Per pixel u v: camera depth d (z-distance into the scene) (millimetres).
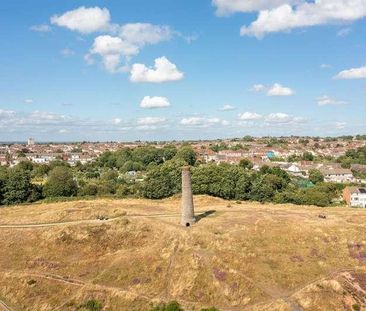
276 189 133500
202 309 50562
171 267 61906
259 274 58531
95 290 58438
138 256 65812
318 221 78062
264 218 80062
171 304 52500
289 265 60969
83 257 68750
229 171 125062
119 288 58719
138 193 131250
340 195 156875
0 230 81500
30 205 112250
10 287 61500
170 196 123625
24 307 57469
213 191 119875
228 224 75750
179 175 127688
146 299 55500
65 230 77062
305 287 55656
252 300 53594
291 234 70625
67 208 97562
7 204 120688
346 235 70625
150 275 60781
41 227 81500
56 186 131250
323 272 59656
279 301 52594
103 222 81312
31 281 62000
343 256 64375
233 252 64000
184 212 75750
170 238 70000
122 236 73812
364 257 64250
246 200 119062
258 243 67250
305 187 158000
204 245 66375
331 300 53031
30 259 69250
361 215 85188
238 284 56531
